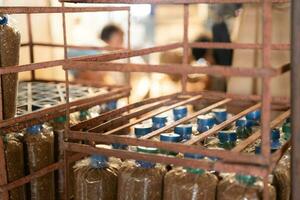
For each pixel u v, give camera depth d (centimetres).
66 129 124
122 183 124
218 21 312
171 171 120
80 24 292
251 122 147
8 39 134
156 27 399
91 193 128
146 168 122
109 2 121
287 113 142
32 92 193
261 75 94
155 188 121
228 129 143
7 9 123
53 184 155
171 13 393
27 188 148
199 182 114
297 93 100
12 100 139
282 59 213
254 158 99
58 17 239
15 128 134
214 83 328
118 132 137
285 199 127
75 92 194
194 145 112
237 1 146
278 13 217
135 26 393
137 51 145
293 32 99
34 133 146
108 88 205
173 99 183
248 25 231
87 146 119
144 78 319
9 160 138
